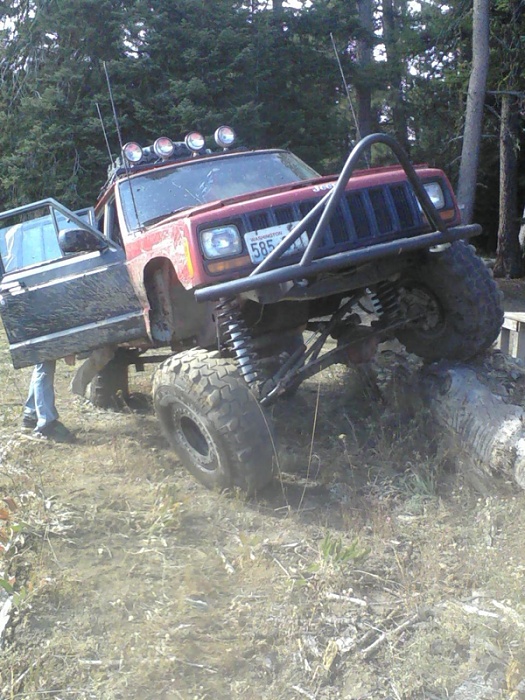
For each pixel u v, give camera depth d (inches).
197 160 235.1
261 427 177.2
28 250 245.6
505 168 807.7
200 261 170.4
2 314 225.8
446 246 195.8
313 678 122.2
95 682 123.3
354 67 704.4
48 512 177.8
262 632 133.0
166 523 170.7
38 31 638.5
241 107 589.0
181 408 185.8
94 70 611.8
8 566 155.0
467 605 135.9
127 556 159.3
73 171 611.8
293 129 656.4
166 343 223.0
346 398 248.5
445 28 744.3
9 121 647.1
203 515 177.0
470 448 181.0
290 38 676.1
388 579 147.1
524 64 710.5
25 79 647.8
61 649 131.1
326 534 157.6
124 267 214.1
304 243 177.0
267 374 208.8
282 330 215.5
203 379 179.0
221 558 156.2
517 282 768.3
